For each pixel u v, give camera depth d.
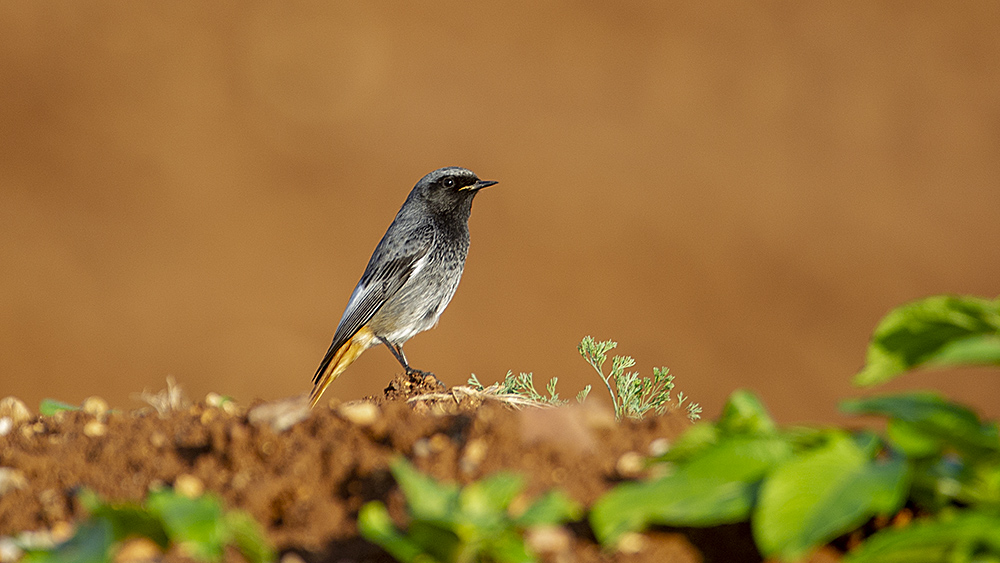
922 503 2.66
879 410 2.68
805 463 2.49
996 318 2.81
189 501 2.48
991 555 2.34
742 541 2.67
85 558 2.34
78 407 4.21
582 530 2.67
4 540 2.77
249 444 3.12
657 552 2.61
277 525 2.83
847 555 2.52
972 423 2.57
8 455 3.29
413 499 2.45
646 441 3.07
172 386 4.23
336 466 2.99
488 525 2.39
